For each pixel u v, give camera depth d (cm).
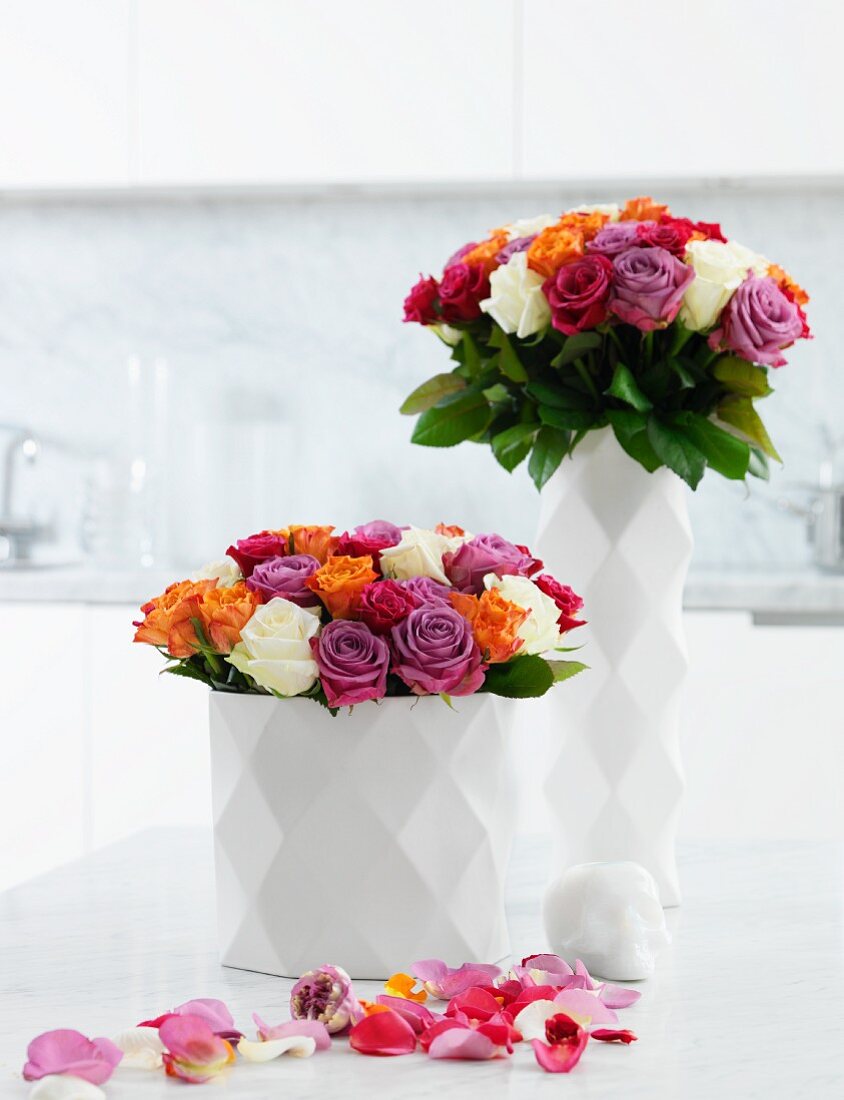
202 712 230
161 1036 55
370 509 282
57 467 287
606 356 93
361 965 72
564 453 91
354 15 247
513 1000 64
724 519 272
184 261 286
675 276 87
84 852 231
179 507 279
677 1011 67
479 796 73
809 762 216
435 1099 53
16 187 258
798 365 271
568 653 92
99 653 232
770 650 217
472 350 97
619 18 242
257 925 74
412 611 70
